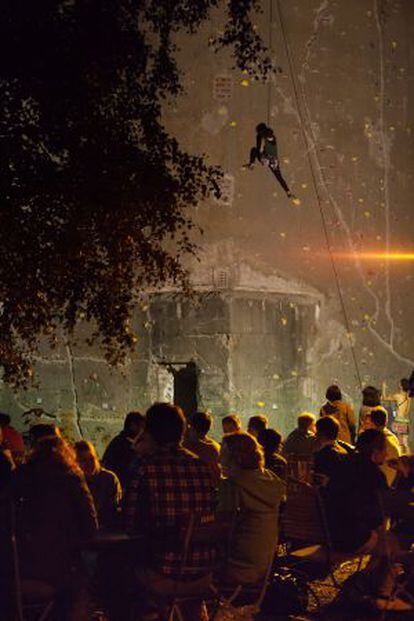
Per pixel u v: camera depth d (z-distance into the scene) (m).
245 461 8.43
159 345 20.78
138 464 7.37
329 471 9.91
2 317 11.45
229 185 21.02
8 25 11.20
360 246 22.05
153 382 20.89
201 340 20.55
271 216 21.25
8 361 11.84
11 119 11.24
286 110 21.48
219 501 8.40
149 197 11.54
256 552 8.32
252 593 8.53
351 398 21.69
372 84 22.34
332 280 21.69
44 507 7.39
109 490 9.73
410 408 21.69
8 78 11.20
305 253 21.47
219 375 20.36
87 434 20.95
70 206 11.22
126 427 11.91
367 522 9.32
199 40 21.09
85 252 11.48
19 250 11.10
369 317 22.05
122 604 8.52
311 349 21.34
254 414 20.50
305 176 21.59
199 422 12.17
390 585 9.59
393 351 22.28
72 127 11.39
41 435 7.67
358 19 22.30
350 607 10.00
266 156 17.47
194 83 21.09
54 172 11.22
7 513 7.16
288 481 10.16
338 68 22.00
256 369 20.62
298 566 9.76
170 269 12.23
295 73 21.61
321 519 9.30
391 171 22.50
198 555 7.37
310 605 10.21
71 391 21.02
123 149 11.49
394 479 12.88
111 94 11.70
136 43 11.84
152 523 7.25
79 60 11.35
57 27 11.40
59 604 7.55
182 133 21.08
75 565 7.59
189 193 12.10
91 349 20.97
